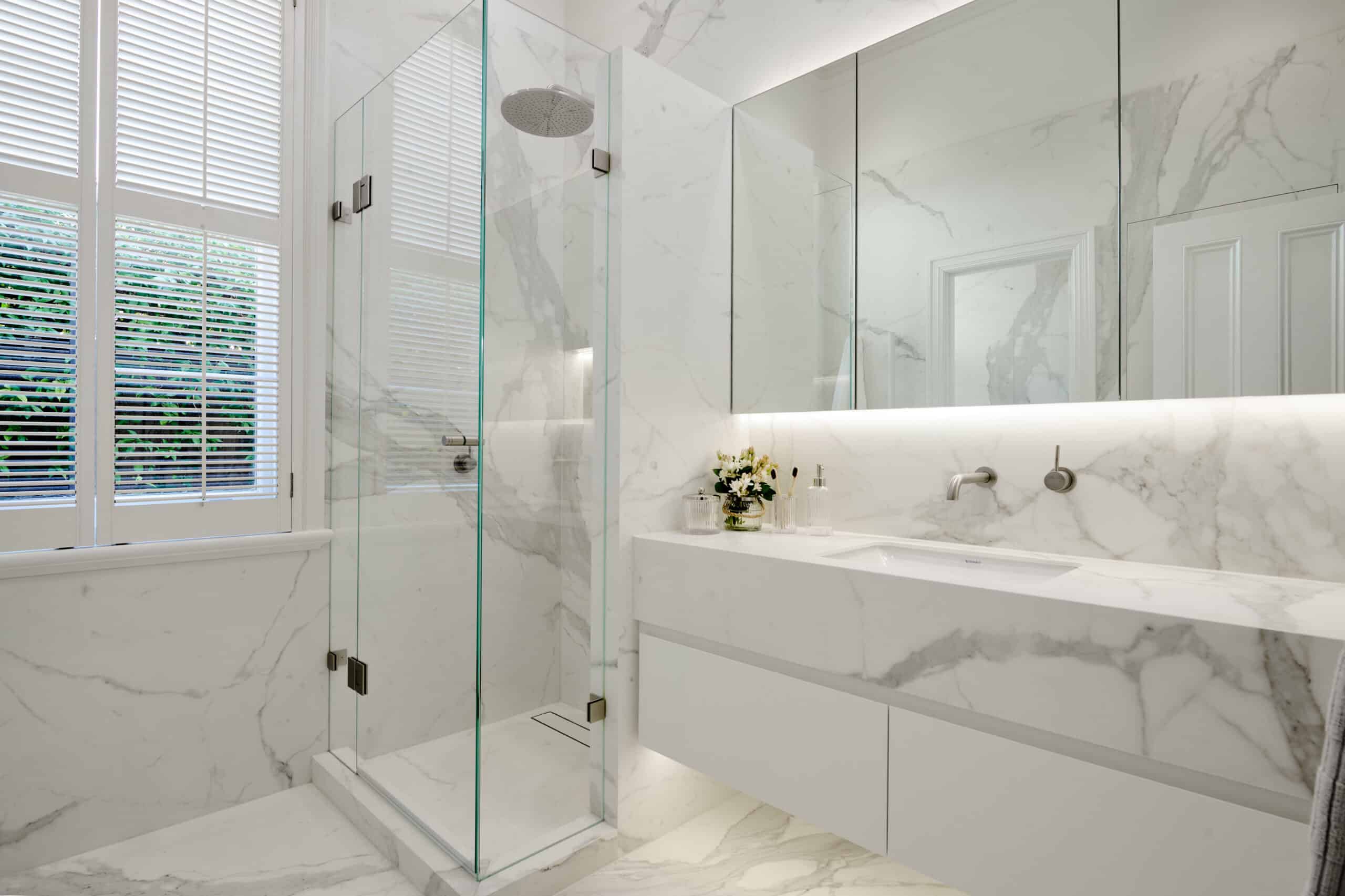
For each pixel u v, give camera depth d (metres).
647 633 1.88
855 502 2.05
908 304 1.85
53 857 1.76
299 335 2.18
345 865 1.76
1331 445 1.35
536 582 1.73
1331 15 1.29
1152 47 1.48
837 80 1.98
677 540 1.83
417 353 1.82
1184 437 1.51
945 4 1.83
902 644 1.38
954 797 1.33
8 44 1.70
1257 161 1.36
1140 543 1.56
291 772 2.16
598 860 1.76
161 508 1.91
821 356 2.01
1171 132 1.46
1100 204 1.55
